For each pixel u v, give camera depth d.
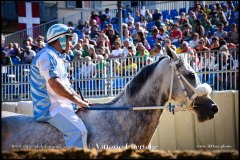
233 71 14.63
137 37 21.02
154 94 9.24
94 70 16.16
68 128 8.88
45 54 9.10
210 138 14.28
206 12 24.97
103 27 25.91
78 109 9.45
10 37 26.61
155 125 9.26
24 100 17.25
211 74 14.80
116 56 17.75
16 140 9.02
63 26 9.41
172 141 14.73
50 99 9.08
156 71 9.27
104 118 9.22
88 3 31.06
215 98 14.23
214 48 17.83
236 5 25.50
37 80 9.15
